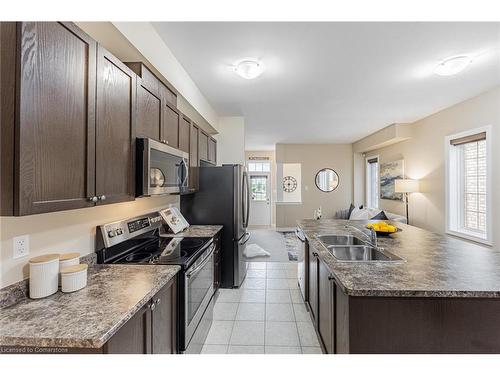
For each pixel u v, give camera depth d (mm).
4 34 896
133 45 1669
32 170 932
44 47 985
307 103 3742
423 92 3307
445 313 1282
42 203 977
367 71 2701
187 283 1714
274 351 2064
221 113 4301
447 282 1324
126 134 1574
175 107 2428
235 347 2119
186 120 2779
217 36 2061
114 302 1140
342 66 2586
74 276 1245
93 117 1269
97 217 1727
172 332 1585
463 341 1281
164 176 1986
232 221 3324
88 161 1231
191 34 2029
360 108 4008
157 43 2016
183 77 2611
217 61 2473
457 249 1991
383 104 3809
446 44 2186
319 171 7445
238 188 3387
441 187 4125
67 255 1361
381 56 2389
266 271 4027
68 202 1112
